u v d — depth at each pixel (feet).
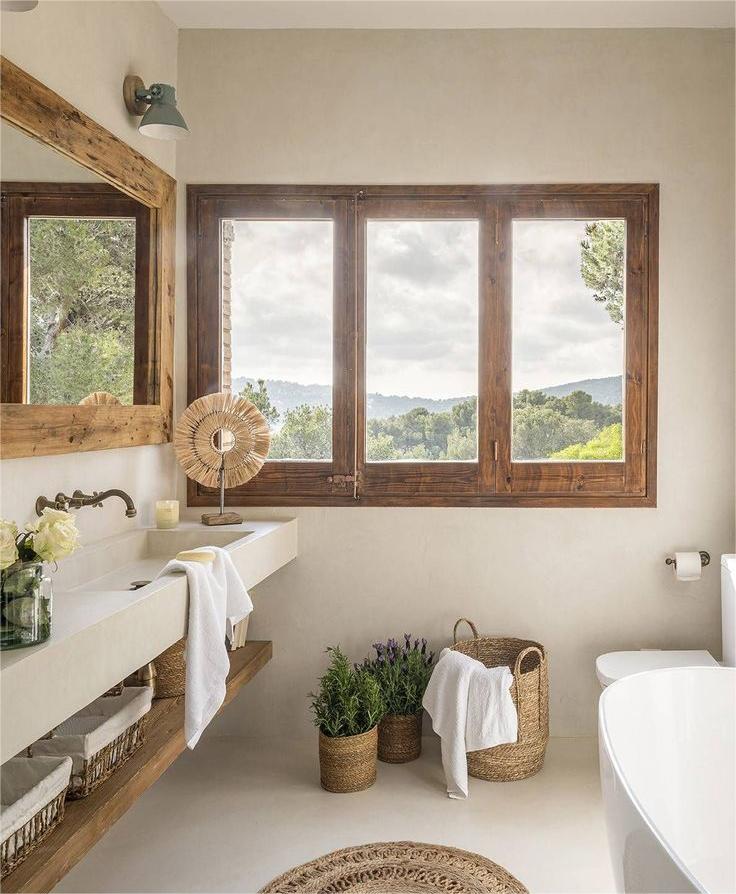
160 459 10.31
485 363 10.53
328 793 9.11
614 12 10.02
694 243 10.41
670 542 10.51
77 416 7.98
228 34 10.57
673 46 10.36
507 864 7.64
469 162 10.48
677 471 10.49
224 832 8.24
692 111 10.36
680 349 10.45
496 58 10.46
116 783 6.42
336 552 10.68
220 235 10.66
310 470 10.68
